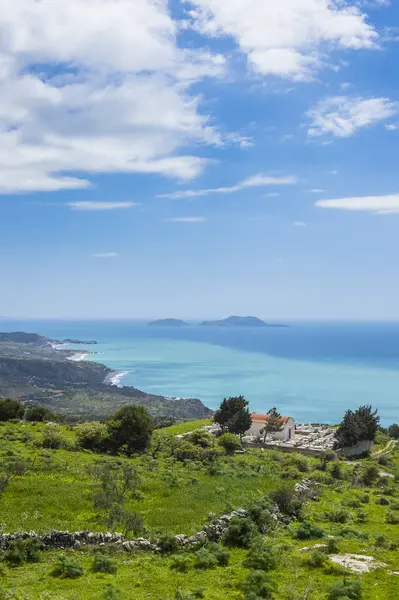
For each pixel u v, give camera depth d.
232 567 23.36
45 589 19.94
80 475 38.97
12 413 74.94
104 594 19.02
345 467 67.62
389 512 37.25
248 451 69.94
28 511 28.50
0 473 36.75
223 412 87.38
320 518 34.69
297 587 21.34
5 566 22.12
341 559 25.16
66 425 74.69
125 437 61.16
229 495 35.62
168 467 49.72
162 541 25.17
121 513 27.94
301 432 98.94
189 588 20.67
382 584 21.89
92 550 24.44
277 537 28.47
